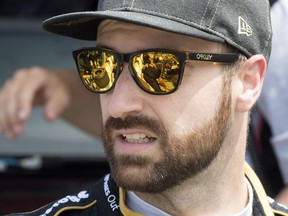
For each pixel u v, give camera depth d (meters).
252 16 5.09
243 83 5.11
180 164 4.80
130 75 4.81
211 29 4.86
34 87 6.97
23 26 8.98
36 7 9.14
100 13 4.72
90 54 4.95
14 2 9.12
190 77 4.85
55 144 8.81
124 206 5.00
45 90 7.11
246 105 5.10
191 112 4.84
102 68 4.90
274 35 6.55
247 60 5.07
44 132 8.82
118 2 4.89
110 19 4.76
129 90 4.79
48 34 9.02
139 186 4.76
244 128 5.18
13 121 6.84
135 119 4.78
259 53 5.15
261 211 5.28
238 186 5.17
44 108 7.12
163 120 4.79
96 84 4.92
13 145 8.73
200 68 4.87
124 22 4.75
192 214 5.02
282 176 6.49
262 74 5.18
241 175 5.20
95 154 8.88
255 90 5.14
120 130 4.80
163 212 4.99
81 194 5.23
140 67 4.80
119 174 4.79
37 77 7.04
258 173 6.46
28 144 8.75
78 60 5.01
